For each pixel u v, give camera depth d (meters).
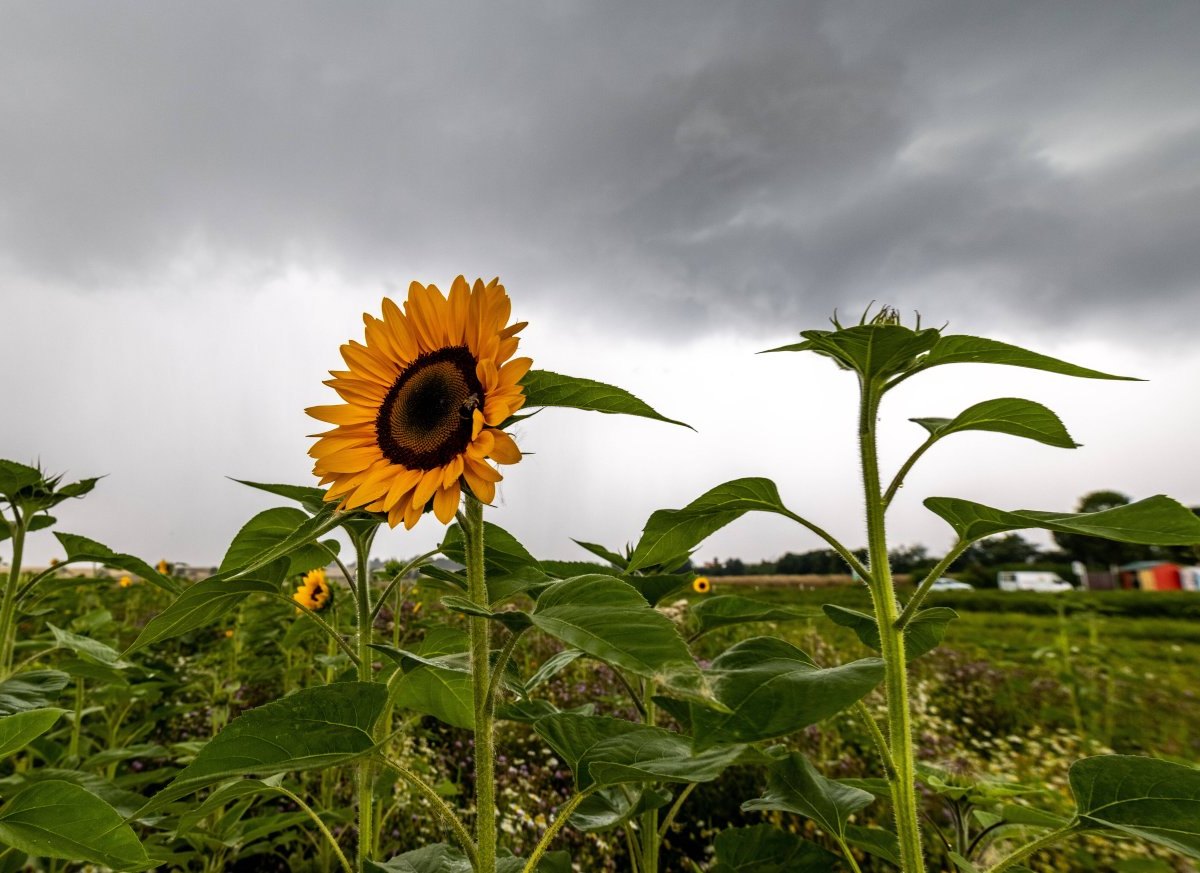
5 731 2.04
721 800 5.27
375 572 4.07
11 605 3.20
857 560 1.98
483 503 1.78
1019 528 1.72
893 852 2.35
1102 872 4.10
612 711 6.55
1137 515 1.53
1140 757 1.72
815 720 1.35
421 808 5.06
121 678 3.54
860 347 1.88
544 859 2.51
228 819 3.74
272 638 7.07
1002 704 8.38
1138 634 16.62
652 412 1.95
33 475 3.16
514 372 1.85
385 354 2.25
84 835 1.99
